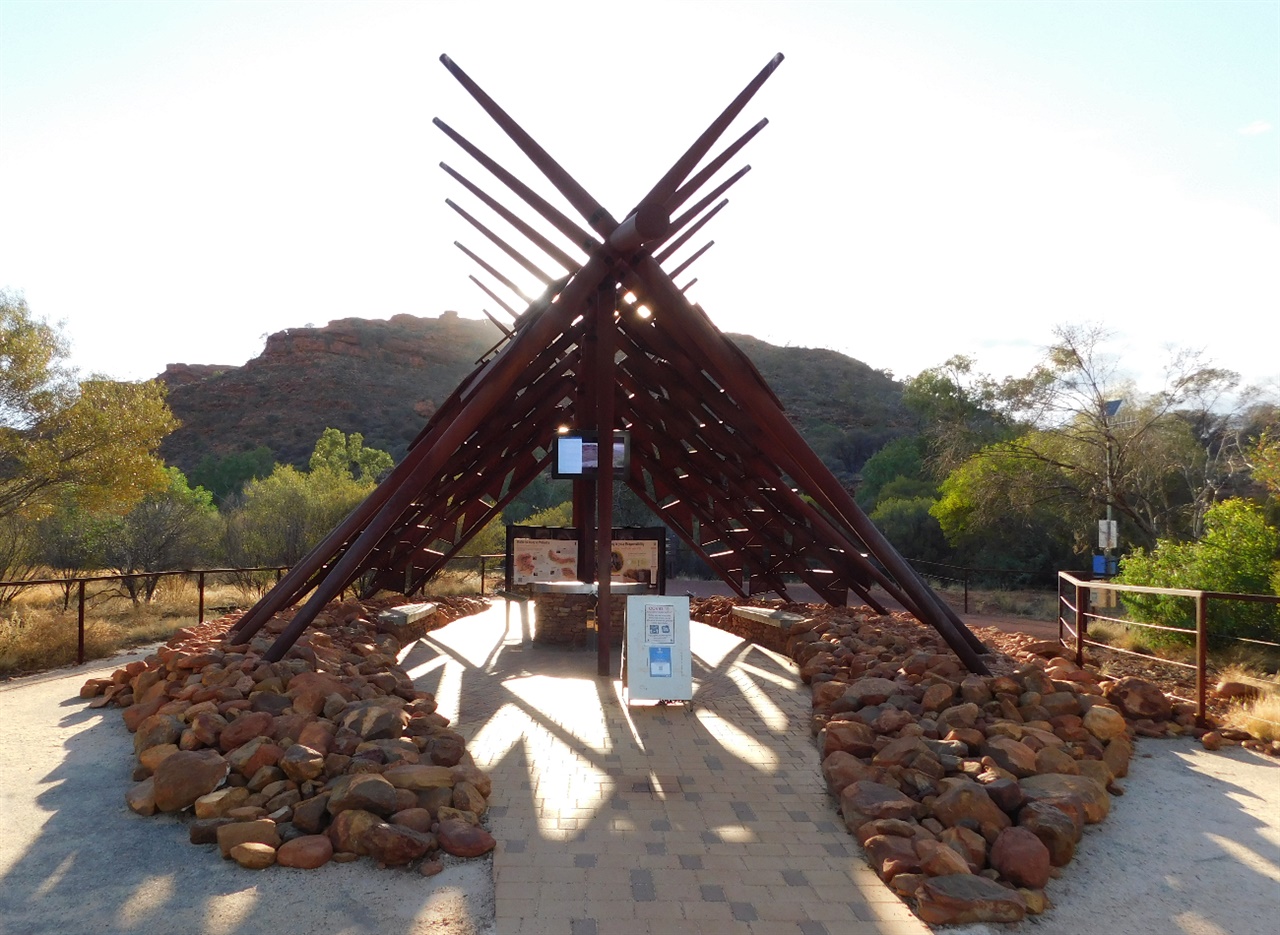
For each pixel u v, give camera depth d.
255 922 3.77
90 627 10.23
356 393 79.25
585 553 11.80
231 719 5.82
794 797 5.55
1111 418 22.89
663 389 11.53
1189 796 5.66
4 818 4.89
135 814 4.98
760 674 9.60
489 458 12.29
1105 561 19.38
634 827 4.99
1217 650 10.09
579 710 7.73
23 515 16.36
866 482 43.91
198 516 21.03
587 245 8.33
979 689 6.81
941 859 4.23
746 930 3.80
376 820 4.57
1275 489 12.95
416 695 7.55
